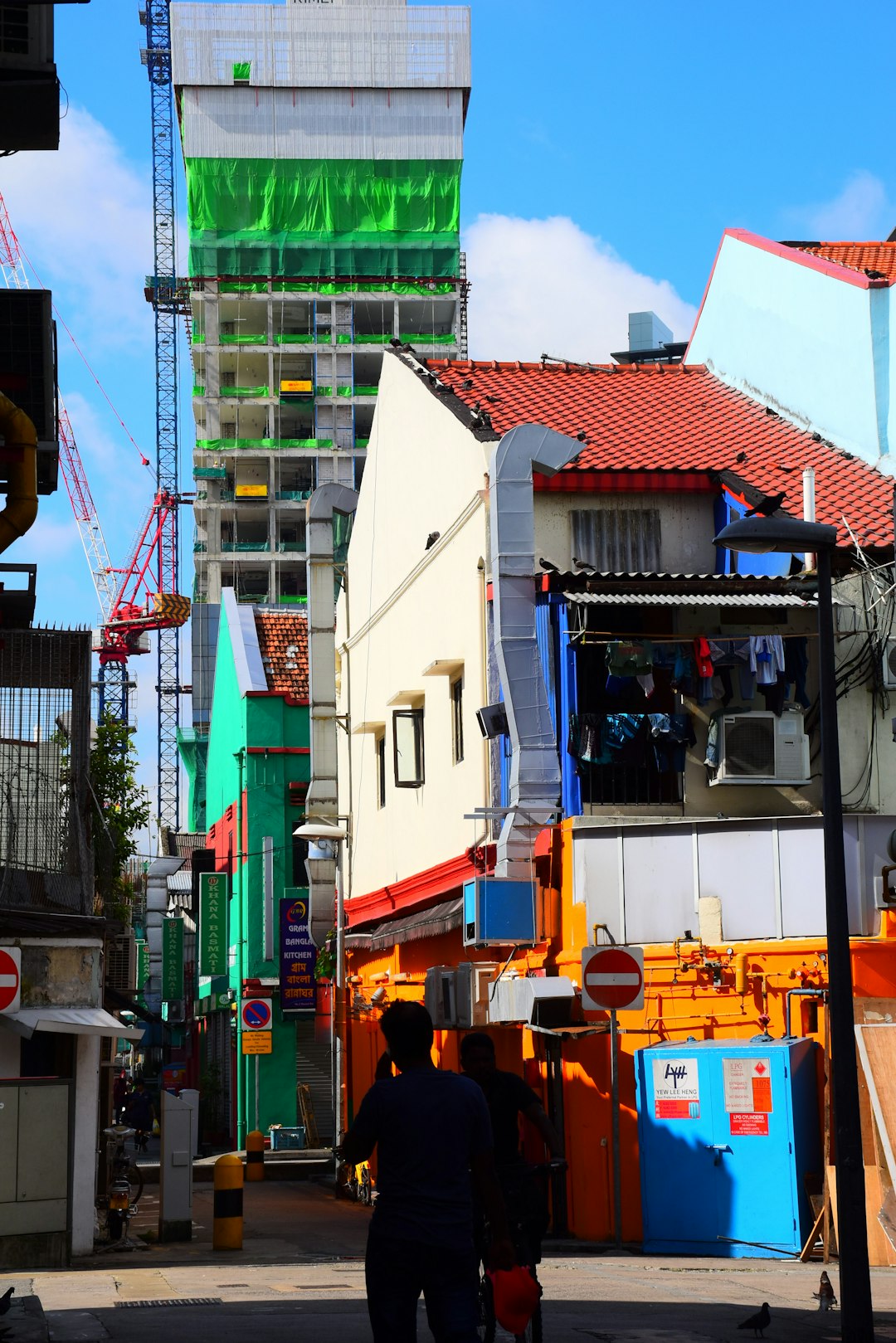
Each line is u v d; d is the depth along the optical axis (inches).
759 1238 711.1
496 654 917.2
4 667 828.6
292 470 4015.8
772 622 889.5
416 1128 281.0
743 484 994.7
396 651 1280.8
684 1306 532.7
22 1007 800.3
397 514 1285.7
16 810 818.8
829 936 478.6
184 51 4015.8
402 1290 276.4
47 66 368.8
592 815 872.9
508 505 928.9
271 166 4008.4
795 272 1169.4
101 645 4960.6
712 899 795.4
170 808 4926.2
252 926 1863.9
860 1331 439.2
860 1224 447.8
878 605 892.0
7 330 455.2
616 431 1123.3
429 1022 298.0
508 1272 301.1
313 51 4042.8
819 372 1133.7
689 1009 791.1
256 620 2075.5
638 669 858.1
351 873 1433.3
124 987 1381.6
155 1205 1118.4
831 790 490.3
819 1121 730.8
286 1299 555.2
